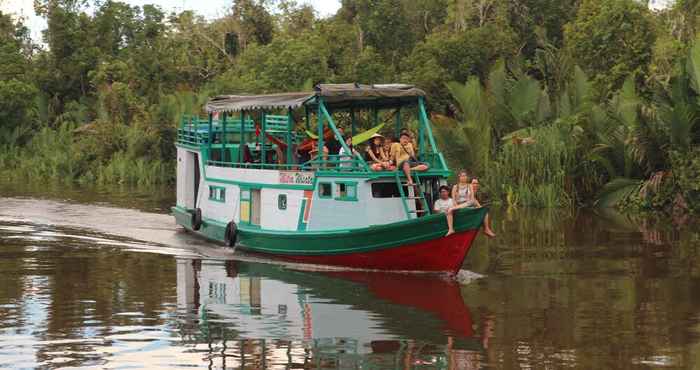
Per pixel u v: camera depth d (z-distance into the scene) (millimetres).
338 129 23359
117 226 29141
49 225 29344
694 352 13930
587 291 18547
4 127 65125
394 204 20875
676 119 33656
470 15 60312
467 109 38750
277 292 18656
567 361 13516
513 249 24312
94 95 69375
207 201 26172
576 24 47156
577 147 37094
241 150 24438
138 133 53688
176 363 13586
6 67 68562
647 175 35906
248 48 65375
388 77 54812
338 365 13461
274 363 13617
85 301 17797
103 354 14016
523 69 53125
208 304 17531
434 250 19984
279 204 22797
